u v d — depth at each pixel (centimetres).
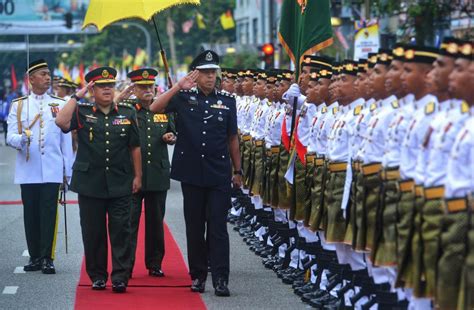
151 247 2519
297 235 2483
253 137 3005
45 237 2544
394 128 1788
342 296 2036
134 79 2547
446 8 5712
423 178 1644
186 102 2311
